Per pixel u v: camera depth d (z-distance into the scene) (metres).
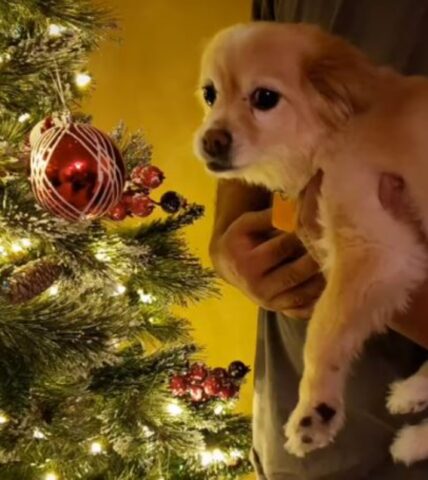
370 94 0.84
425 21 0.92
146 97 2.24
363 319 0.82
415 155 0.81
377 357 0.93
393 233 0.81
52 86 1.46
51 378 1.38
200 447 1.53
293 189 0.92
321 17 1.04
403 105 0.82
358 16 0.98
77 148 1.13
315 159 0.86
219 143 0.90
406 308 0.82
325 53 0.86
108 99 2.27
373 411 0.93
